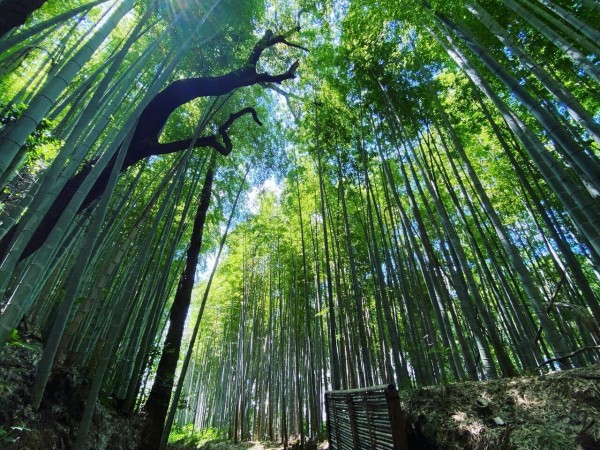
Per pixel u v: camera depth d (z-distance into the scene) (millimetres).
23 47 3689
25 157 3246
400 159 5266
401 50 6059
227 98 5633
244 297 11836
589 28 2838
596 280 7719
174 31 3861
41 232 3240
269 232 10281
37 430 2566
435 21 4375
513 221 7980
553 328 3070
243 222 10062
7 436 2199
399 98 5762
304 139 7621
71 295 2365
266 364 12008
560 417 1774
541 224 6973
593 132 2523
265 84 5852
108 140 4480
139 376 5465
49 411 2848
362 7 5457
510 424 1883
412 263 5992
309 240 9438
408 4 4473
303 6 6246
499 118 6023
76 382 3334
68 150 2281
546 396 1962
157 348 5891
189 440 11766
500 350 3330
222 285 13281
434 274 4594
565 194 2990
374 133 6168
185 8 3859
